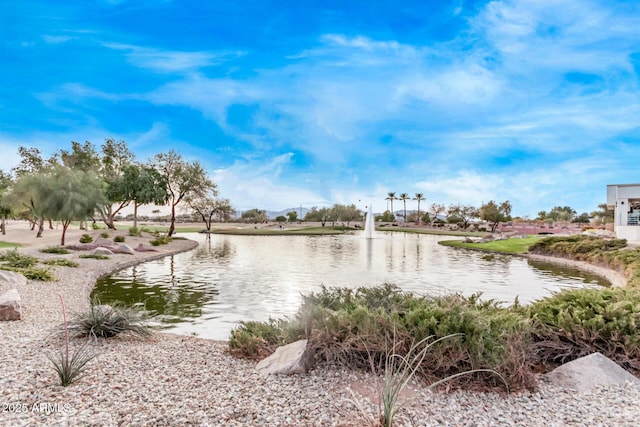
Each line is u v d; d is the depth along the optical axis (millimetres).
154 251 24844
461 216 83375
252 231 55344
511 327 4371
